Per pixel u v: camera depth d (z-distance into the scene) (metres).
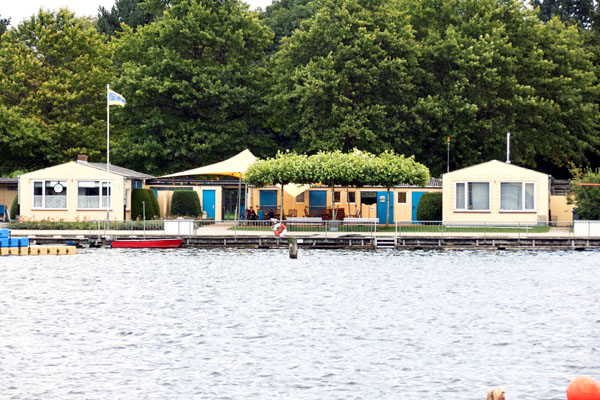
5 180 124.31
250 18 146.62
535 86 143.88
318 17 135.00
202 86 137.62
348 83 131.62
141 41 146.75
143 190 112.94
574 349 47.81
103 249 96.75
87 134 139.75
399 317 57.06
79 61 141.38
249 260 86.94
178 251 95.12
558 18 157.12
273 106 142.50
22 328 52.81
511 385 41.00
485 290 68.06
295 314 58.00
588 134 147.75
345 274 76.88
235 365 44.44
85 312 58.31
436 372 43.19
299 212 118.38
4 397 39.09
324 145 128.88
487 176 108.12
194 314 57.81
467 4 144.38
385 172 101.19
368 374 42.84
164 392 39.91
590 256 90.38
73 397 39.16
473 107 132.12
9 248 91.56
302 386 40.84
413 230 104.12
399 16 142.12
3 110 133.38
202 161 142.38
